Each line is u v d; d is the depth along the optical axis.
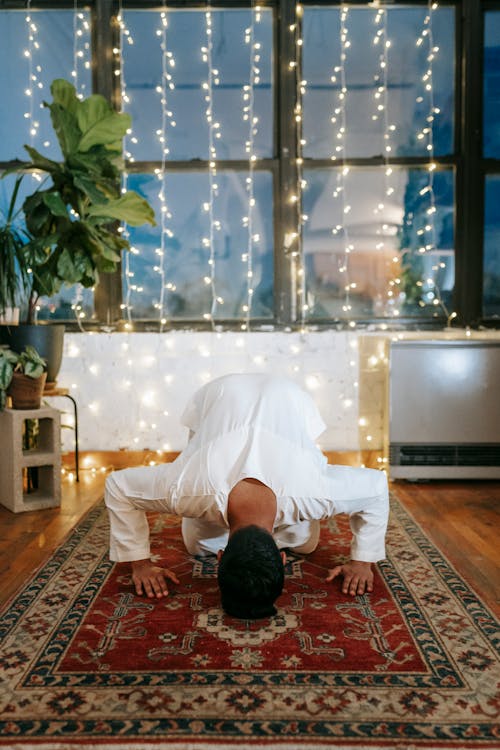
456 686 1.29
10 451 2.54
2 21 3.49
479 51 3.47
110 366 3.48
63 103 2.73
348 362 3.49
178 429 3.50
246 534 1.38
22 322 2.92
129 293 3.58
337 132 3.55
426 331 3.56
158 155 3.56
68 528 2.35
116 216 2.83
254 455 1.55
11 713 1.20
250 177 3.55
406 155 3.55
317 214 3.58
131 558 1.71
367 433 3.33
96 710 1.20
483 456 2.94
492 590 1.79
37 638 1.49
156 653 1.42
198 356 3.49
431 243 3.59
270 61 3.53
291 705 1.22
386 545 2.13
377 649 1.44
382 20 3.52
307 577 1.86
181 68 3.53
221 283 3.61
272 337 3.49
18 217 3.52
